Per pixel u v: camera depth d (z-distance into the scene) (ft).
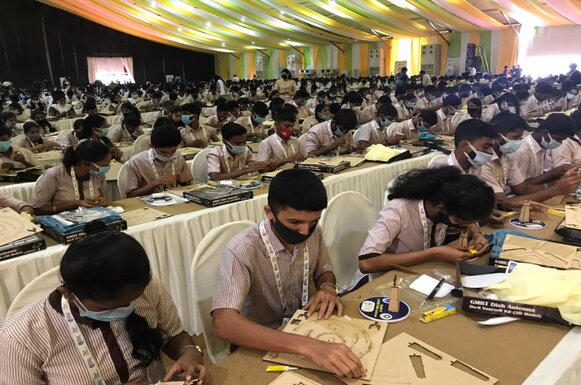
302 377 3.32
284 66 68.39
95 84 55.01
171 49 73.36
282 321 4.80
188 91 40.93
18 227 6.20
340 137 13.46
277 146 12.10
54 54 60.34
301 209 4.02
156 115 24.63
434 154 12.71
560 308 3.90
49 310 3.37
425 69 51.16
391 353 3.53
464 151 7.40
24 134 15.58
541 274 4.25
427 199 5.62
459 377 3.21
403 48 53.52
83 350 3.43
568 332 3.83
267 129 20.59
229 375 3.41
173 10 42.93
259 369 3.47
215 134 17.40
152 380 3.92
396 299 4.18
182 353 3.98
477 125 7.21
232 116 20.20
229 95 39.32
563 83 28.25
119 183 10.81
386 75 55.93
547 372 3.27
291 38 55.26
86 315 3.36
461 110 23.56
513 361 3.42
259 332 3.74
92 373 3.48
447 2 34.12
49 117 26.71
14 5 55.93
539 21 39.68
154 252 7.09
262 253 4.52
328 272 5.09
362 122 22.70
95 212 7.02
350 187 10.19
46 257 5.91
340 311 4.17
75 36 62.13
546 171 10.01
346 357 3.33
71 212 7.09
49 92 42.98
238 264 4.34
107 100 37.99
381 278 4.99
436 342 3.70
